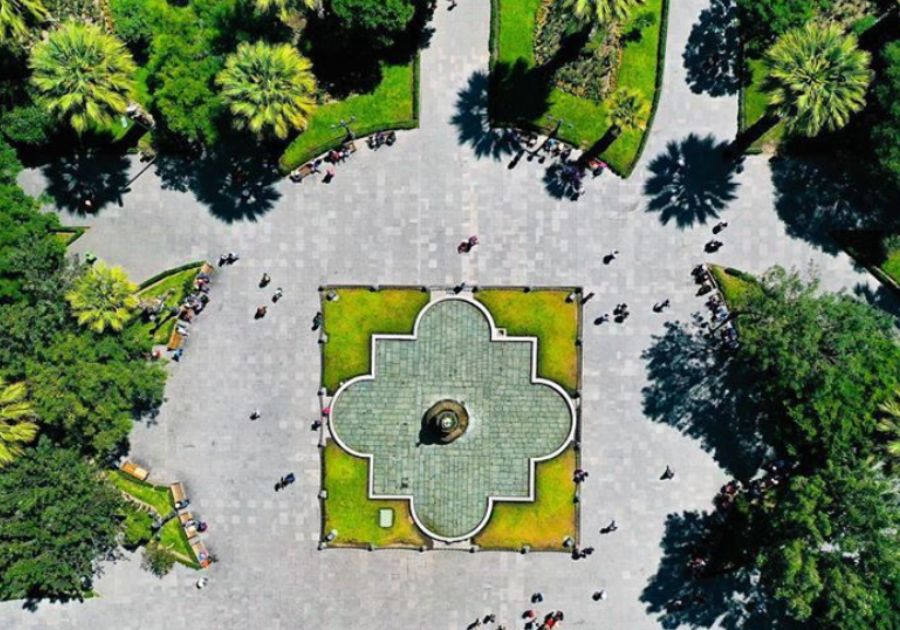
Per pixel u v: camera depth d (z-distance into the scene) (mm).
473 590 68938
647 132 68312
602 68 68062
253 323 68938
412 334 68625
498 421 68688
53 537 60781
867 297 68312
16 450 60438
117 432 62719
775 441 67438
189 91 60312
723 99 68500
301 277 69000
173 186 69000
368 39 65438
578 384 68500
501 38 68312
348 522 69000
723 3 68438
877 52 64812
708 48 68500
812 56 57656
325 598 69062
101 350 61500
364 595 69188
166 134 67688
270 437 69000
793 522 58750
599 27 67188
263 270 69000
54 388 59531
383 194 68750
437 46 68562
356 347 68812
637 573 68688
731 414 68438
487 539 68688
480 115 68500
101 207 69062
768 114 61688
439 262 68688
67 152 68875
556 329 68562
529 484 68625
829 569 57500
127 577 69188
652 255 68375
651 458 68688
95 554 63719
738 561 68000
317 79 68375
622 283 68500
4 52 63781
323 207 68812
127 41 67438
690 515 68562
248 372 69000
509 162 68500
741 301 65375
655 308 68500
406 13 62219
